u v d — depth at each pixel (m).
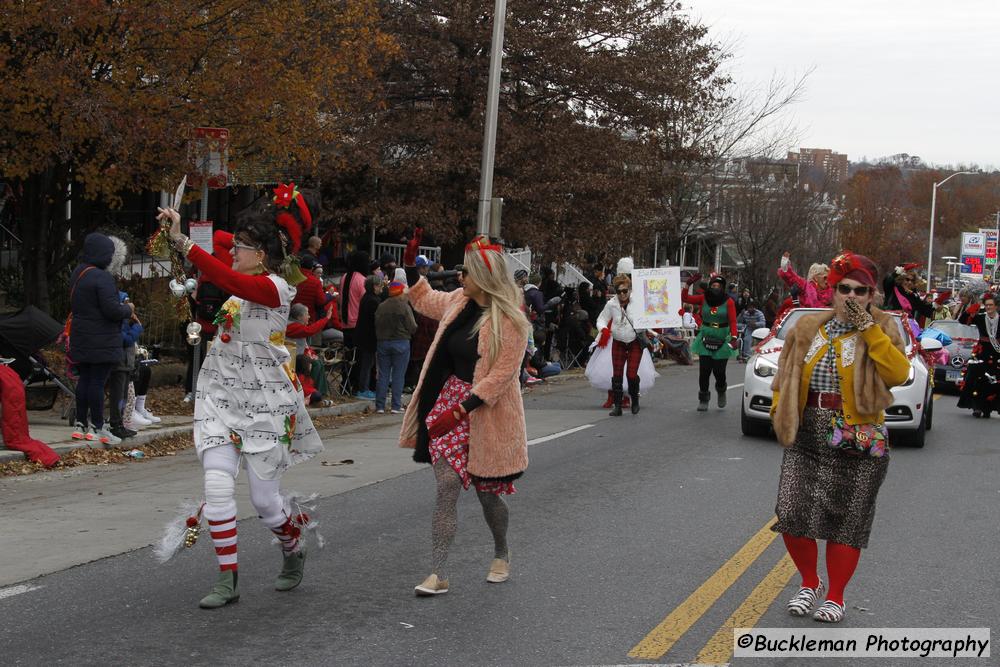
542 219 25.72
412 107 26.92
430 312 6.62
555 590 6.43
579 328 23.19
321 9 15.79
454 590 6.39
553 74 26.55
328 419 14.43
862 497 5.88
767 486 10.05
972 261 67.94
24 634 5.42
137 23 12.67
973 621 6.00
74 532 7.68
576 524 8.30
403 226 24.72
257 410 5.86
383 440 12.70
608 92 27.14
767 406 13.07
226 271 5.64
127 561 6.92
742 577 6.81
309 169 19.98
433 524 6.29
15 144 13.10
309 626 5.63
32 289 14.88
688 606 6.15
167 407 13.66
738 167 39.00
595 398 18.08
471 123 25.78
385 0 25.56
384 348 14.99
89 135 12.77
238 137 14.52
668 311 15.80
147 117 12.94
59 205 15.82
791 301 15.08
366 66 17.17
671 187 29.50
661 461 11.41
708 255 43.97
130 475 10.03
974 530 8.42
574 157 26.11
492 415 6.17
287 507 6.14
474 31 25.44
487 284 6.12
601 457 11.66
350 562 7.02
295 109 15.05
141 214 22.66
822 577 6.87
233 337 5.85
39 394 12.58
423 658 5.17
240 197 25.44
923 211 86.38
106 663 5.00
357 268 16.39
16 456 9.95
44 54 12.60
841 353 5.84
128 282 16.05
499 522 6.52
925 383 13.06
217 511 5.86
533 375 20.45
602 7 27.16
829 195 44.44
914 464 11.74
